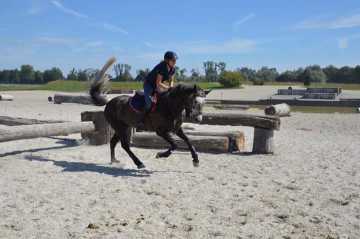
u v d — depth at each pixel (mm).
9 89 58781
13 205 6359
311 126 19109
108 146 11836
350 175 8844
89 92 9742
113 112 9375
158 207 6414
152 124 8750
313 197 7098
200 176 8508
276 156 10883
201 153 11070
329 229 5566
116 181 7973
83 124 11461
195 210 6297
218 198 6953
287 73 107000
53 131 10500
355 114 25562
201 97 8336
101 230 5406
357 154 11500
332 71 114250
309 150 12039
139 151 11211
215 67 101938
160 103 8484
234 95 47281
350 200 6957
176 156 10617
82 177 8234
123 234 5266
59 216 5918
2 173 8422
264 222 5812
